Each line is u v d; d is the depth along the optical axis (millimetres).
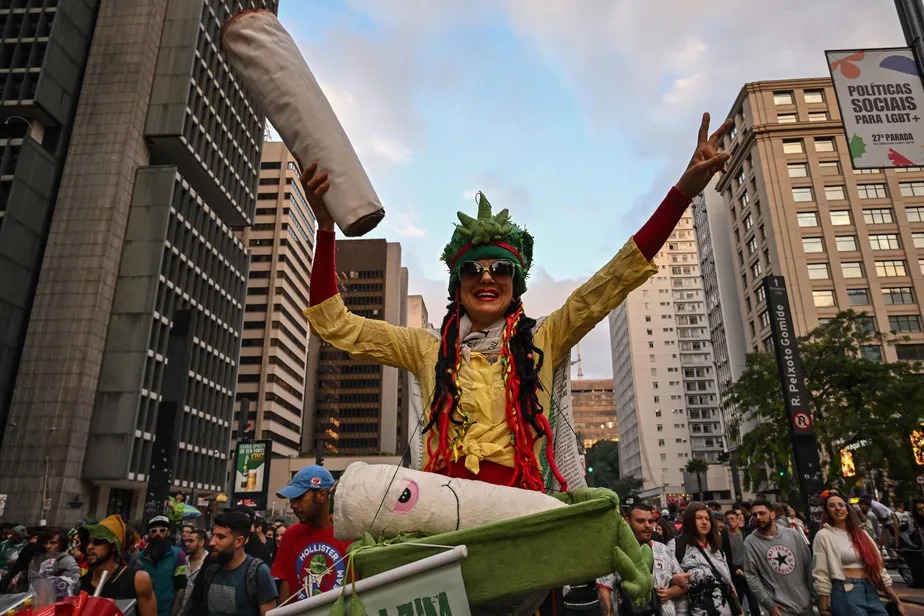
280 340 79812
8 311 35000
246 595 4273
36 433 33938
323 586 4152
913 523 13406
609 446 125375
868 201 50906
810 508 12875
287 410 81250
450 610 1392
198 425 45312
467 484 1647
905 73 7105
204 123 46969
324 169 1858
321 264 2266
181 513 13109
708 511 5371
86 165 39375
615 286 2084
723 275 63906
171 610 5492
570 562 1442
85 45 42594
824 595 5383
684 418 103688
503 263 2242
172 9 45594
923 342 46938
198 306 46125
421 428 2236
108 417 36094
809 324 47875
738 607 5102
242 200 54531
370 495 1619
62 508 32812
